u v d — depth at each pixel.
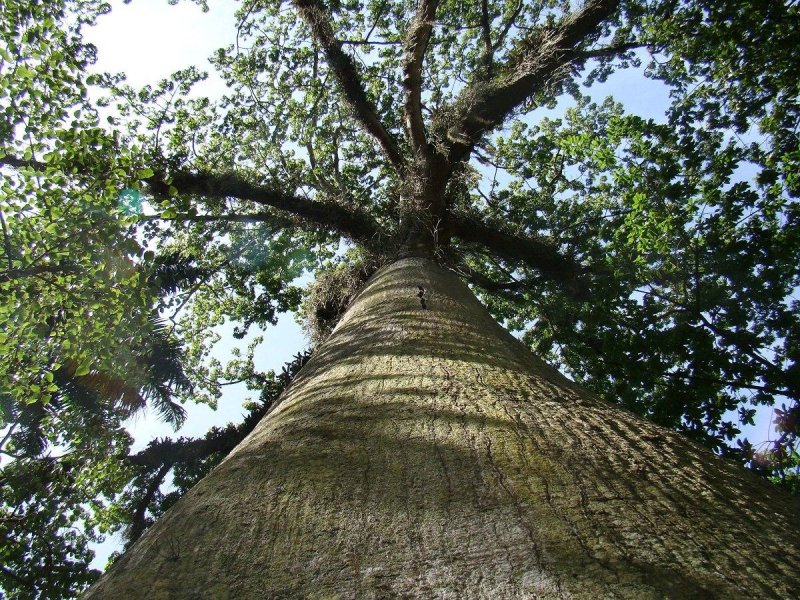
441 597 1.57
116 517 11.33
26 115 7.07
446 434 2.59
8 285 7.14
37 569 9.99
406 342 4.27
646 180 8.95
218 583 1.70
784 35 10.12
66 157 7.14
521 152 14.18
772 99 10.59
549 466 2.30
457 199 12.61
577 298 11.98
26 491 9.91
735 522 2.01
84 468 10.53
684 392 9.05
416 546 1.81
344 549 1.82
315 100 15.64
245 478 2.43
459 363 3.73
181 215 11.36
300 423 2.97
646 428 2.99
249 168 14.31
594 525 1.88
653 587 1.57
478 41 16.62
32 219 7.19
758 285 8.94
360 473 2.30
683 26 11.01
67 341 7.84
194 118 14.70
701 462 2.60
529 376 3.67
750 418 9.11
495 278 14.84
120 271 7.88
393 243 10.89
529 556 1.72
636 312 9.72
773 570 1.71
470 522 1.91
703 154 9.28
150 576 1.79
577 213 12.73
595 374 10.72
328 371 3.99
